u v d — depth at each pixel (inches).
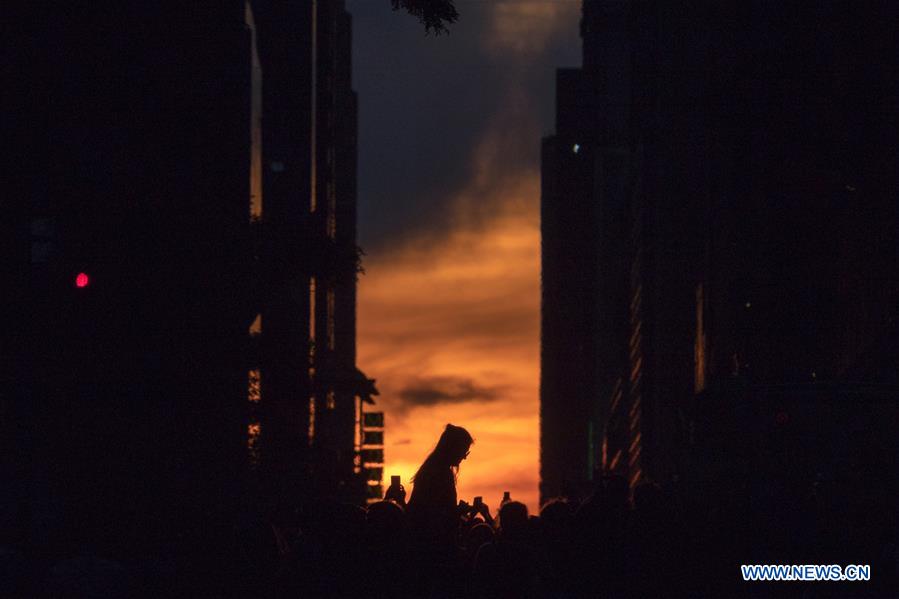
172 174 2731.3
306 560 1074.1
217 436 2696.9
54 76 2304.4
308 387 2977.4
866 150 3444.9
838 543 1362.0
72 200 2370.8
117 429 2410.2
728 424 2165.4
